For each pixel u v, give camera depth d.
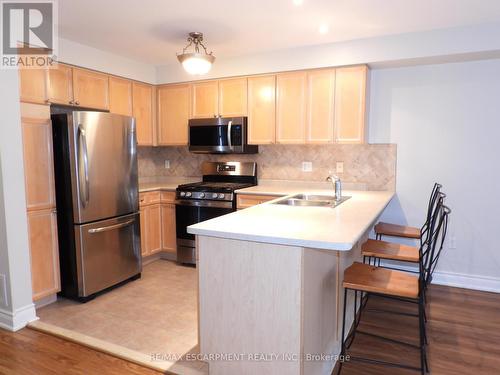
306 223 2.12
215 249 1.96
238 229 1.95
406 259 2.43
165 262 4.28
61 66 3.44
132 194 3.56
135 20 2.96
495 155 3.35
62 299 3.17
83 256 3.06
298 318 1.78
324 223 2.12
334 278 2.29
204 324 2.04
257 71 3.92
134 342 2.44
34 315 2.76
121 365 2.20
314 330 1.95
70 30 3.20
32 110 2.78
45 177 2.89
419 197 3.67
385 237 3.83
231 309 1.95
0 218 2.58
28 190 2.77
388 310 2.97
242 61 3.99
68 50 3.47
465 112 3.42
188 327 2.66
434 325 2.71
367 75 3.56
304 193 3.53
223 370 2.01
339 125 3.61
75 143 2.98
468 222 3.49
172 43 3.57
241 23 3.02
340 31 3.21
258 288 1.86
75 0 2.57
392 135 3.72
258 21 2.97
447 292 3.38
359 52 3.44
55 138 3.06
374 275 2.13
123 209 3.46
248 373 1.93
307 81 3.71
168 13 2.82
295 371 1.80
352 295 2.73
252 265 1.87
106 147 3.23
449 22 2.98
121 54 3.98
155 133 4.58
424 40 3.19
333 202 3.00
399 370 2.17
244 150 4.06
